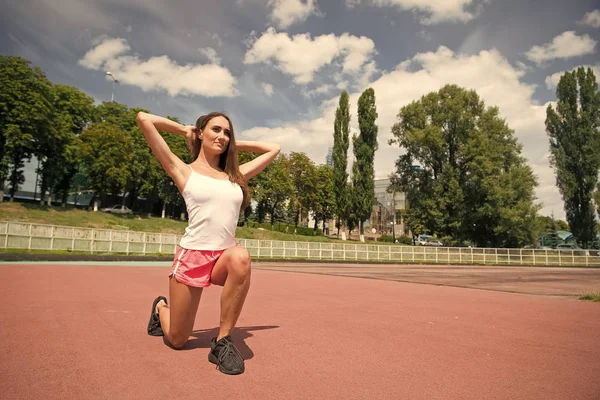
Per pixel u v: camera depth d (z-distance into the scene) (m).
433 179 43.19
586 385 2.28
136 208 63.12
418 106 43.34
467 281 13.15
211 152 2.57
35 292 5.73
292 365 2.50
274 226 55.81
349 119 52.56
